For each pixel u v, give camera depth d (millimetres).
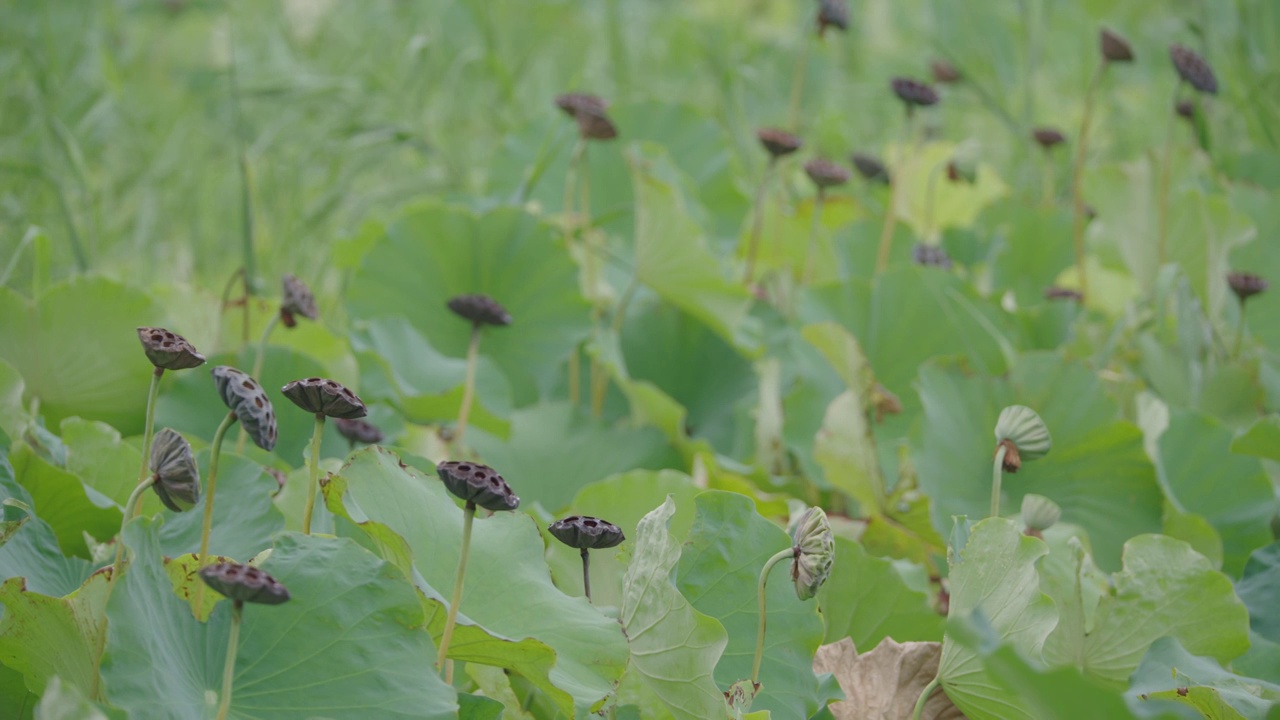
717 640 4758
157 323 5883
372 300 7207
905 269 7035
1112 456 5934
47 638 4668
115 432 5406
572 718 4699
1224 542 6020
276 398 5965
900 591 5316
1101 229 8812
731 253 8734
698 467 6105
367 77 11203
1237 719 4773
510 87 11438
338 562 4695
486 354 7328
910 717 5004
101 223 9141
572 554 5203
